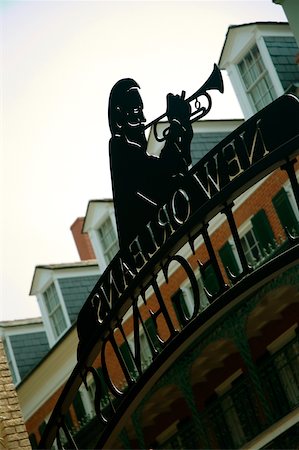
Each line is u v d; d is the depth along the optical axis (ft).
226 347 94.53
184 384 90.79
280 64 86.43
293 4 72.13
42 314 122.01
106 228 113.39
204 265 30.86
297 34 72.13
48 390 120.37
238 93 89.15
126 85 32.89
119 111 32.81
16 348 127.85
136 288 31.99
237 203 93.86
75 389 34.81
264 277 29.43
